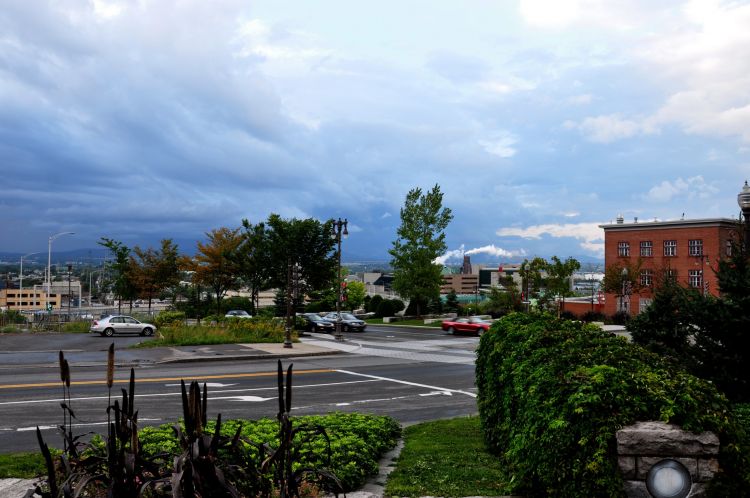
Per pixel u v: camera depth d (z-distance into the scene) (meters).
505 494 6.54
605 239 63.94
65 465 4.33
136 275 52.56
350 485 6.86
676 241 58.38
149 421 11.79
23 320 42.59
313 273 48.00
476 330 40.88
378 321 58.28
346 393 16.36
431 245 54.66
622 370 5.73
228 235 50.22
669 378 5.68
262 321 34.78
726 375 9.27
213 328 32.22
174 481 3.71
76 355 24.02
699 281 56.25
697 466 4.98
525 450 6.21
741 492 4.98
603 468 5.02
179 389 15.97
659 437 4.96
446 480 7.17
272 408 13.50
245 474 4.78
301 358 25.86
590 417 5.21
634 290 54.69
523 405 6.64
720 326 9.49
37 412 12.52
